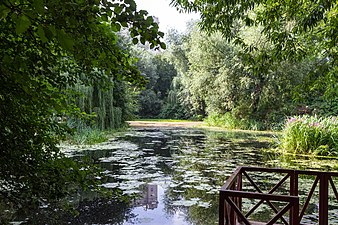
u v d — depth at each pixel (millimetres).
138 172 6023
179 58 23609
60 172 1796
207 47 17703
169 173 6008
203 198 4461
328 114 14930
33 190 1745
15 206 1900
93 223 3420
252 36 12930
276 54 4363
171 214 3799
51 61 1661
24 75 1411
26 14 887
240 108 17125
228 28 4289
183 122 23516
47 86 1973
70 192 2148
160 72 30281
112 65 1622
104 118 12031
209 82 18125
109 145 9547
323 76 4938
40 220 3213
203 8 4246
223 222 2271
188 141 11461
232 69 16141
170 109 27891
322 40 4793
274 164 7059
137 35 1229
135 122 23281
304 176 6086
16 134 1601
